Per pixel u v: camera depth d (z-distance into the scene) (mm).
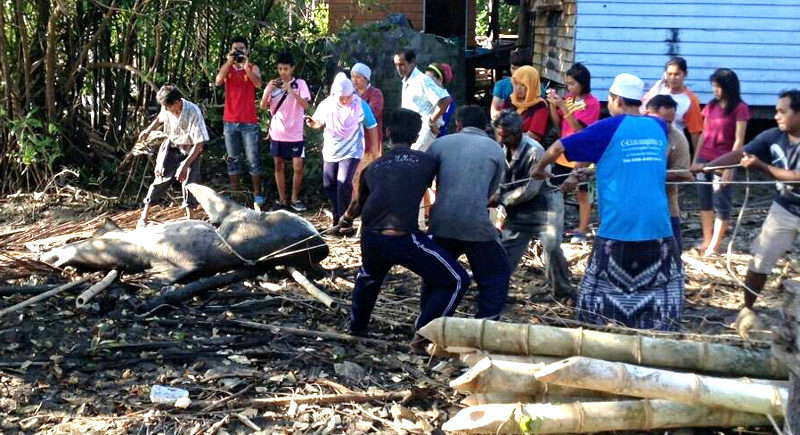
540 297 6648
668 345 4578
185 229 6738
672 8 11320
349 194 8477
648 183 5027
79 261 6781
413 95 8250
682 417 4398
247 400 4969
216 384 5191
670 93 7793
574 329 4652
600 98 11609
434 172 5504
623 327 4938
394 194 5309
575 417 4355
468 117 5695
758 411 4305
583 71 7496
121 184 9945
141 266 6676
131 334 5766
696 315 6320
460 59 13820
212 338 5734
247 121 9383
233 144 9508
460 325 4668
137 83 10367
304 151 10156
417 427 4789
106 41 10102
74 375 5250
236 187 9734
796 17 11211
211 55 11000
